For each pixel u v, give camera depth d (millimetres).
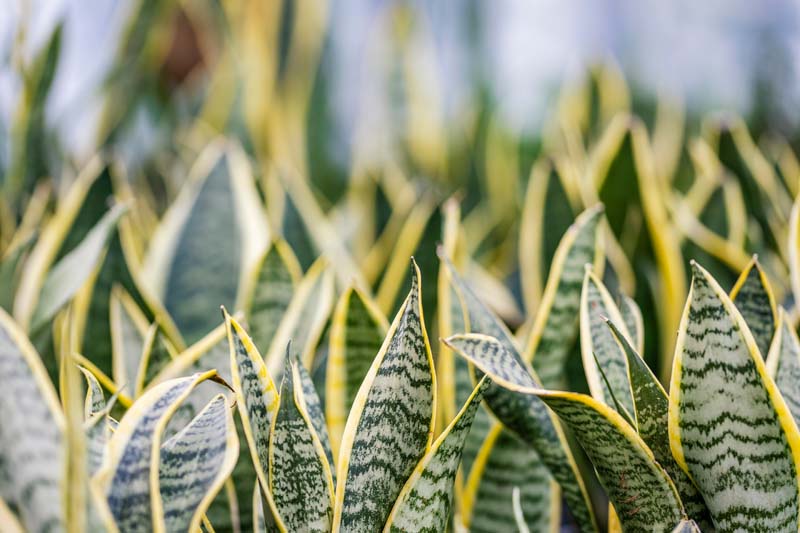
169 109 1955
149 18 1688
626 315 728
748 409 590
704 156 1317
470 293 730
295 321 842
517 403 703
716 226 1153
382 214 1452
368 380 610
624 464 610
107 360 921
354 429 607
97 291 918
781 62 3357
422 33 1952
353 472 607
